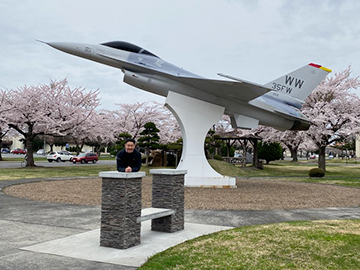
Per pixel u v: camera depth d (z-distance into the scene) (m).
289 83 15.51
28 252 4.73
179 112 13.96
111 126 34.72
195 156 14.15
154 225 6.13
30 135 27.75
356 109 25.36
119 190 4.91
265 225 6.76
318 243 5.24
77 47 14.01
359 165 43.50
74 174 21.11
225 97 14.07
